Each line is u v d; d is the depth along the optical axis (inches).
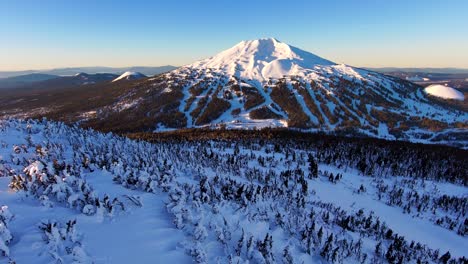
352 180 1222.3
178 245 264.2
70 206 306.0
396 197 1048.8
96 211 298.4
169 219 317.1
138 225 291.1
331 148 1761.8
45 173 360.2
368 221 632.4
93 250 235.9
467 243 753.0
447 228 853.8
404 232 708.7
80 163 505.7
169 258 241.6
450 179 1395.2
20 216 270.1
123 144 873.5
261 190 643.5
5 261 204.2
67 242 238.8
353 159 1518.2
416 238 685.3
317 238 409.7
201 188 454.9
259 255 284.5
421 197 1112.8
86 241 247.4
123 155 621.0
